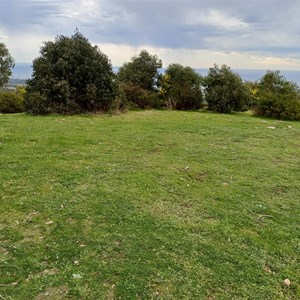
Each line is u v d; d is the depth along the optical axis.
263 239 4.56
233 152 9.20
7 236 4.34
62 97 15.31
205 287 3.50
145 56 21.77
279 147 10.27
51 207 5.15
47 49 15.98
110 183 6.22
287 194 6.27
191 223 4.85
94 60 16.12
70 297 3.27
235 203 5.69
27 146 8.62
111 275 3.59
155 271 3.69
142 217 4.92
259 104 19.05
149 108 20.50
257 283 3.63
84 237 4.32
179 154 8.64
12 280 3.50
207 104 21.31
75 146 8.87
